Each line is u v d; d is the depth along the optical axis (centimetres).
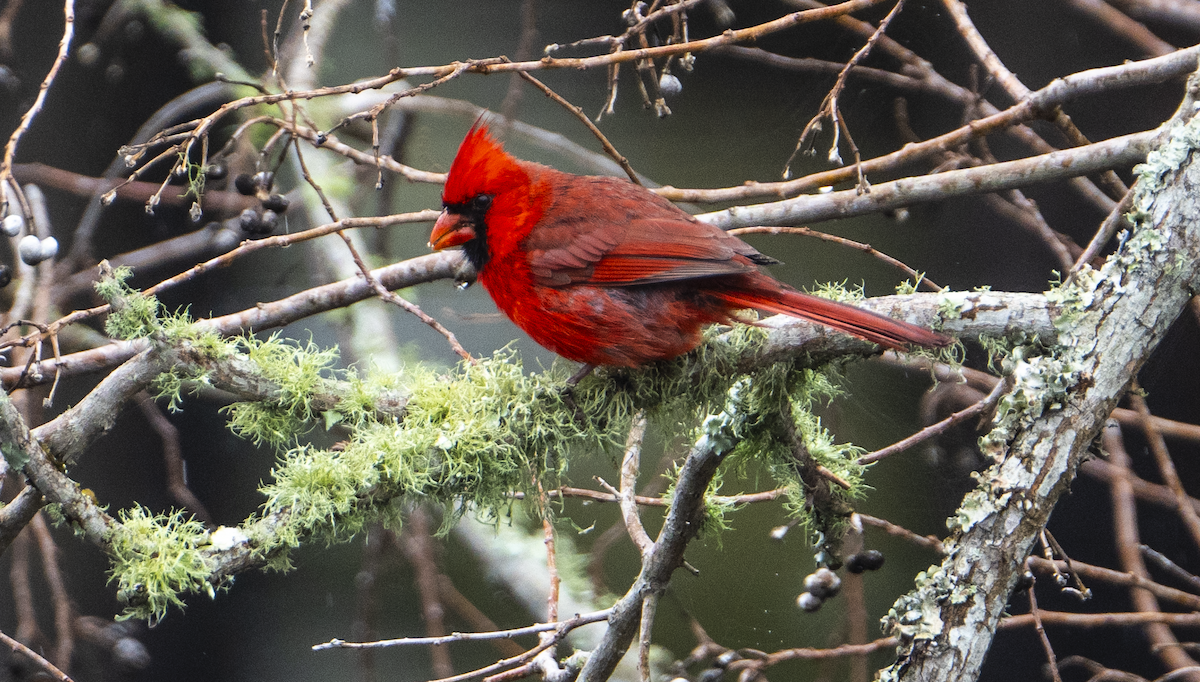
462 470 584
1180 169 561
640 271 639
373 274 862
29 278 1012
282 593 1330
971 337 621
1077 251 1186
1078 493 1184
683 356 650
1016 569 541
